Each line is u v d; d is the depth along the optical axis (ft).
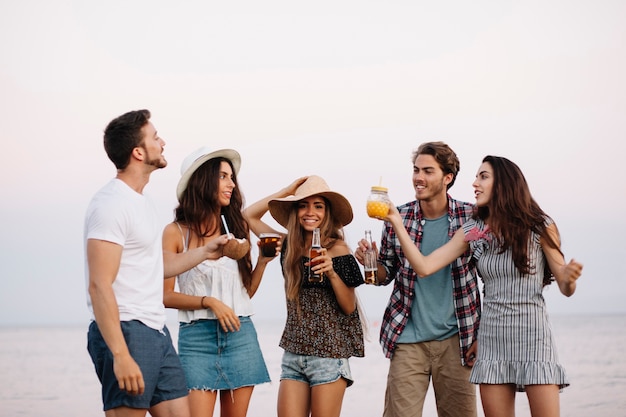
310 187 15.19
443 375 15.89
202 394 14.14
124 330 11.87
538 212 13.92
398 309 16.16
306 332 14.85
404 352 16.03
